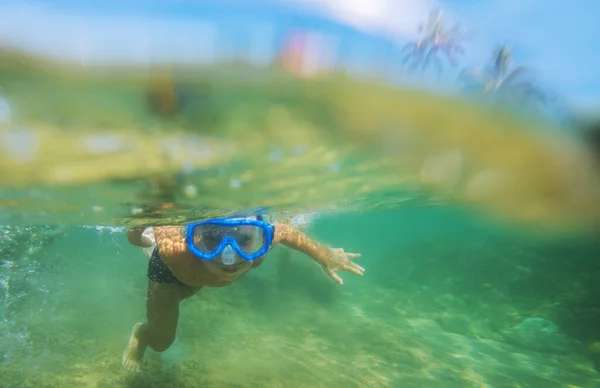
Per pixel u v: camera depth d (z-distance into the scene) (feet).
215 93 1.00
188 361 2.82
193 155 1.39
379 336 3.53
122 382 2.50
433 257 5.80
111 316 3.36
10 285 3.69
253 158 1.47
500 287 4.69
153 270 2.40
